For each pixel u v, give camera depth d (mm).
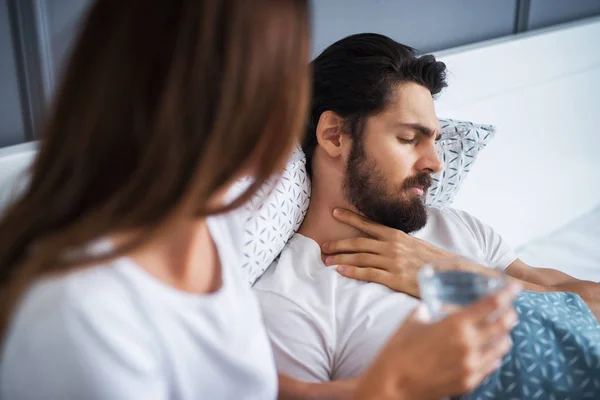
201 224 711
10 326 592
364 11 1868
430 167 1377
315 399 1068
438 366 700
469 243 1536
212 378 702
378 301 1295
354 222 1393
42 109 1286
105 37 590
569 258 2162
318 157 1411
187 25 577
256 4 585
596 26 2416
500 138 2127
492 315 706
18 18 1283
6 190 1135
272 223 1294
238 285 786
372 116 1352
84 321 583
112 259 594
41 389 576
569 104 2377
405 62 1357
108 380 588
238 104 593
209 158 594
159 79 584
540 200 2344
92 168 591
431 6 2053
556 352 1240
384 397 708
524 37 2172
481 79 2016
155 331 634
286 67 614
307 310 1257
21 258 606
